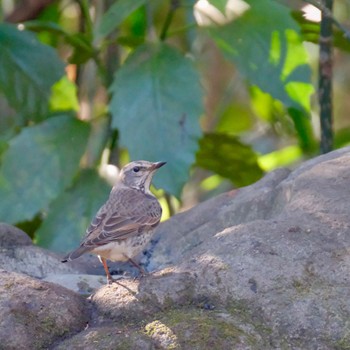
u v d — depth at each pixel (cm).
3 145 1370
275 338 761
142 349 755
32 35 1280
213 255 830
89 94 1507
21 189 1227
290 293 784
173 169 1141
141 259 1070
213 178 1681
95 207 1232
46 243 1220
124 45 1288
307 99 1196
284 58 1179
